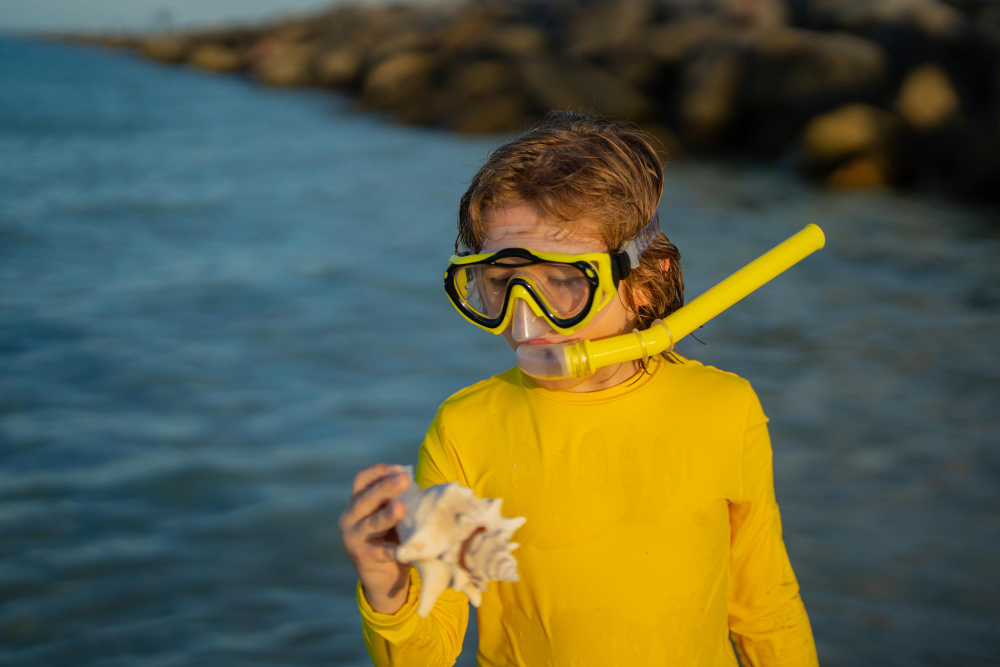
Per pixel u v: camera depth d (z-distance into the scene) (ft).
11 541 12.24
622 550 4.33
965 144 45.24
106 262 28.14
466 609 4.61
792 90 58.29
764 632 4.74
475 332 21.44
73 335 20.80
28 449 14.92
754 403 4.64
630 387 4.51
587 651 4.34
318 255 29.48
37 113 75.61
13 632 10.50
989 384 18.06
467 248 4.56
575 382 4.40
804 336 21.04
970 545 12.01
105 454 14.80
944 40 55.67
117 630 10.59
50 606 10.96
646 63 67.51
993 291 25.73
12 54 178.40
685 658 4.35
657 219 4.59
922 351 20.17
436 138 66.69
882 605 10.75
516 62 73.92
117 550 12.11
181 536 12.45
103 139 60.75
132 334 20.94
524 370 4.07
